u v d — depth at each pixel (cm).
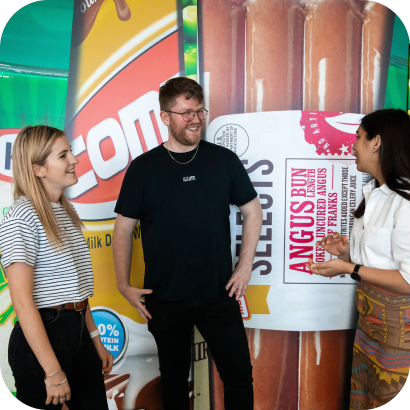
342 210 191
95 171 191
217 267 155
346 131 189
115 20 186
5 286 189
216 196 154
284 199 190
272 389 196
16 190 120
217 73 187
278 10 186
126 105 189
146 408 195
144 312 158
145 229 159
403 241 124
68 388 114
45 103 188
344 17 186
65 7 185
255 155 189
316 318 193
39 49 185
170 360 160
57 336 117
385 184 136
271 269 192
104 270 194
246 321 195
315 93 189
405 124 130
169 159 156
